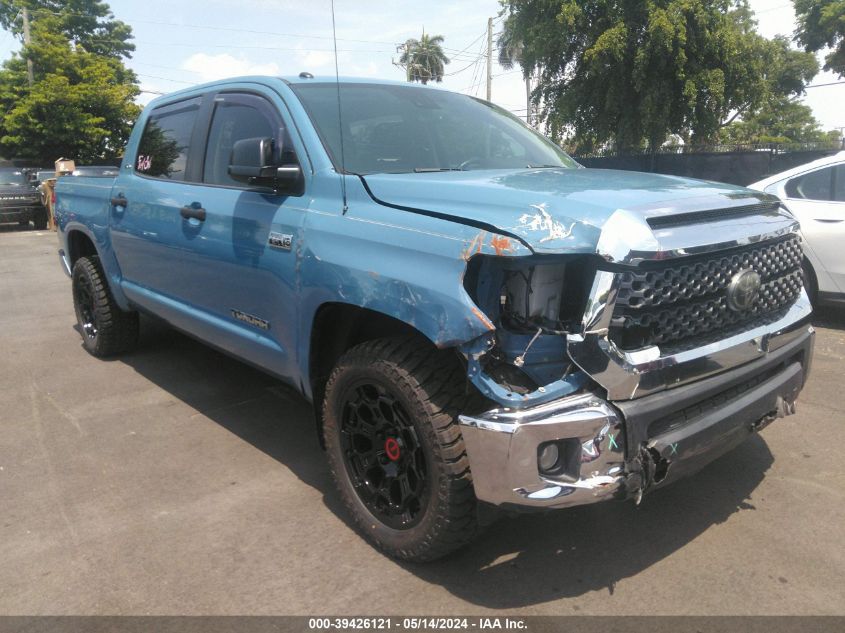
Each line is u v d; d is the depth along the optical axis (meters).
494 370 2.32
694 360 2.42
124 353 5.65
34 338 6.37
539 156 3.78
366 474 2.87
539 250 2.18
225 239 3.47
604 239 2.19
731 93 17.25
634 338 2.30
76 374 5.23
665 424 2.39
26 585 2.66
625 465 2.28
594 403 2.25
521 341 2.31
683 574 2.65
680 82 16.94
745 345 2.61
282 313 3.14
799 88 30.92
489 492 2.28
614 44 16.31
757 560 2.73
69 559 2.82
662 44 16.03
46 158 30.84
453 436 2.41
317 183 3.03
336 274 2.74
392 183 2.76
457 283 2.30
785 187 6.43
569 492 2.23
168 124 4.36
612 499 2.31
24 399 4.71
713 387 2.48
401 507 2.71
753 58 17.03
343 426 2.90
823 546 2.81
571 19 16.97
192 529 3.04
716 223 2.49
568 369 2.33
